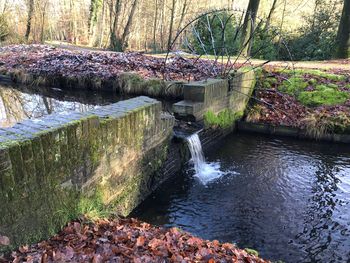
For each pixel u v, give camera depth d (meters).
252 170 6.89
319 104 9.45
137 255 3.14
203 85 7.55
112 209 4.61
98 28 38.31
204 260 3.28
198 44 16.17
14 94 11.63
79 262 2.92
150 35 38.06
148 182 5.56
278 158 7.57
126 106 5.06
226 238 4.66
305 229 4.93
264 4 24.02
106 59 13.70
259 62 12.98
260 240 4.65
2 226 2.95
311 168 7.04
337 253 4.41
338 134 8.41
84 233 3.54
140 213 5.17
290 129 8.88
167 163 6.13
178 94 10.16
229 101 8.94
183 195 5.79
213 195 5.84
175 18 33.34
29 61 14.34
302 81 10.37
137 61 13.22
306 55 16.89
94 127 4.01
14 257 2.94
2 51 17.20
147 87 10.65
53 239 3.43
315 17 17.67
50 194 3.45
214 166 7.09
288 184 6.33
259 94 10.31
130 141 4.85
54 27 39.88
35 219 3.29
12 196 3.01
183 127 7.22
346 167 7.13
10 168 2.95
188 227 4.89
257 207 5.49
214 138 8.24
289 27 23.48
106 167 4.36
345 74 10.62
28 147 3.11
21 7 27.88
